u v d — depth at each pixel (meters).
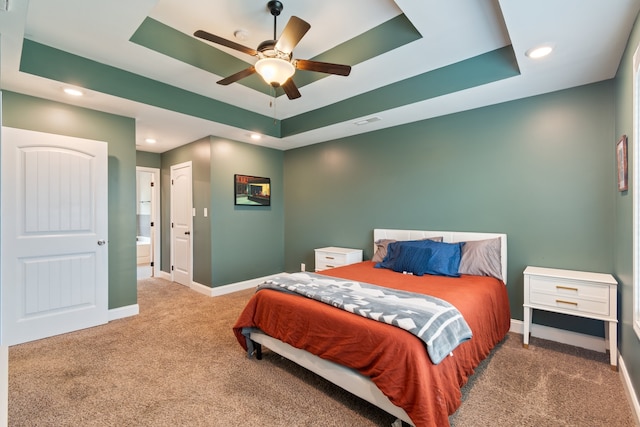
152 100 3.06
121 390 2.02
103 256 3.13
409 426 1.62
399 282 2.59
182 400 1.92
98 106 3.06
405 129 3.73
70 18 2.12
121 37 2.35
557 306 2.45
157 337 2.85
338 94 3.49
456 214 3.34
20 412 1.79
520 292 2.95
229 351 2.57
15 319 2.65
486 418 1.74
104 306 3.14
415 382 1.47
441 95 2.85
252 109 3.97
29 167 2.71
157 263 5.46
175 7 2.37
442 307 1.85
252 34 2.71
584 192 2.63
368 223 4.13
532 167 2.88
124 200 3.38
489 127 3.11
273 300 2.27
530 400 1.89
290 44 2.05
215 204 4.29
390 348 1.58
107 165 3.17
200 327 3.10
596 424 1.70
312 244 4.84
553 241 2.78
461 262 2.95
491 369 2.25
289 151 5.16
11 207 2.63
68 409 1.83
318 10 2.40
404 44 2.47
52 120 2.89
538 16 1.78
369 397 1.68
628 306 2.00
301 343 2.01
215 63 2.94
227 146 4.44
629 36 1.92
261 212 4.91
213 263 4.27
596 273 2.55
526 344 2.58
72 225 2.94
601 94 2.55
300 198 5.00
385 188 3.94
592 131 2.59
